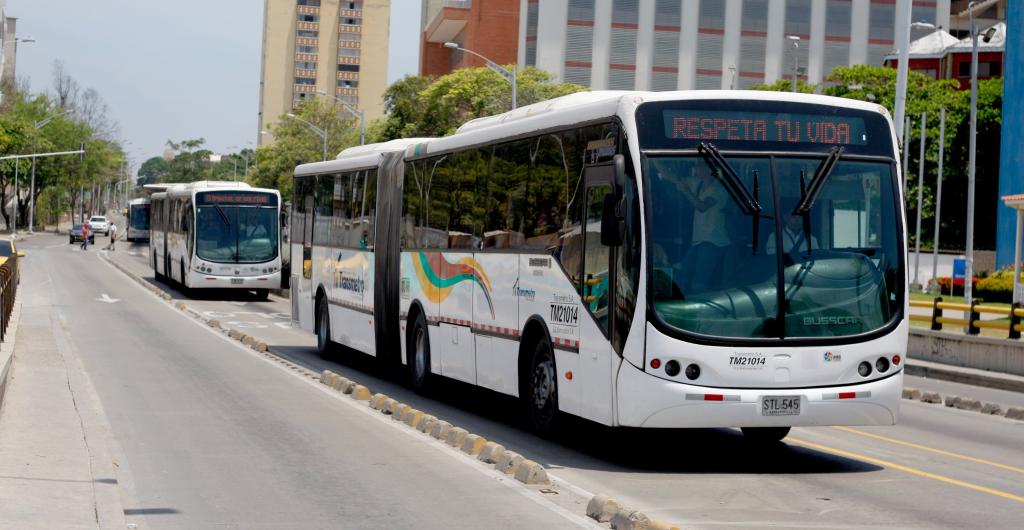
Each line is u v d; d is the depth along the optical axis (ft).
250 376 65.10
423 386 59.06
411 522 30.55
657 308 37.63
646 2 296.30
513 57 306.55
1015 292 85.51
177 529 29.35
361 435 45.19
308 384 61.98
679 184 38.34
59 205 453.58
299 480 36.17
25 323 93.91
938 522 31.78
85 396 54.19
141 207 331.77
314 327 79.30
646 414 37.63
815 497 34.99
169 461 38.96
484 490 34.91
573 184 42.73
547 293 44.60
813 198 38.68
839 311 38.55
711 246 38.11
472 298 52.34
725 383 37.55
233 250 139.74
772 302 38.04
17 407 47.37
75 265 213.25
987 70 284.20
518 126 48.39
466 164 53.98
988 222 251.60
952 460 43.16
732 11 299.38
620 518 29.35
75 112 491.72
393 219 64.08
